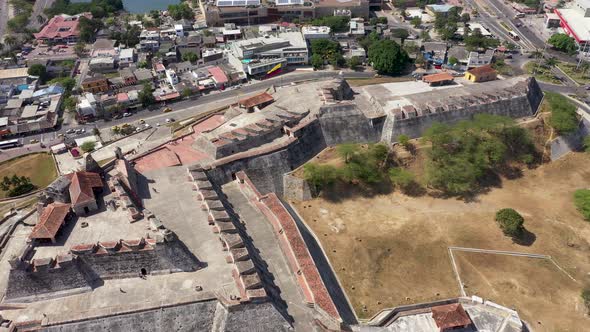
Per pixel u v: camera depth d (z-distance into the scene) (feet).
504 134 408.87
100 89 567.18
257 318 224.53
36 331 207.82
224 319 220.43
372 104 443.73
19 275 220.84
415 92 465.47
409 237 321.32
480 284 284.20
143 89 553.23
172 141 378.94
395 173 367.45
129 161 341.00
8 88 565.12
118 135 481.05
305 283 248.52
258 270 246.06
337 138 401.29
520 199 362.74
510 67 619.26
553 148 417.90
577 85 570.87
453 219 338.75
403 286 282.56
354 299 272.51
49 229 243.19
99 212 268.62
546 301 272.72
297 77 611.88
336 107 406.41
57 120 516.32
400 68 602.03
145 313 218.38
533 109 453.99
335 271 292.20
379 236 321.73
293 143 371.15
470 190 371.15
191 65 622.54
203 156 350.43
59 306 223.51
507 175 390.63
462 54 629.92
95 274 237.25
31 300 227.20
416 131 408.67
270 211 300.61
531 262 300.40
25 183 393.70
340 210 346.95
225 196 323.98
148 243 239.71
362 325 246.47
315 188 358.02
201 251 254.88
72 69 631.15
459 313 253.44
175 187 310.86
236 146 354.95
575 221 337.31
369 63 631.56
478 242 316.60
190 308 223.30
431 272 293.02
